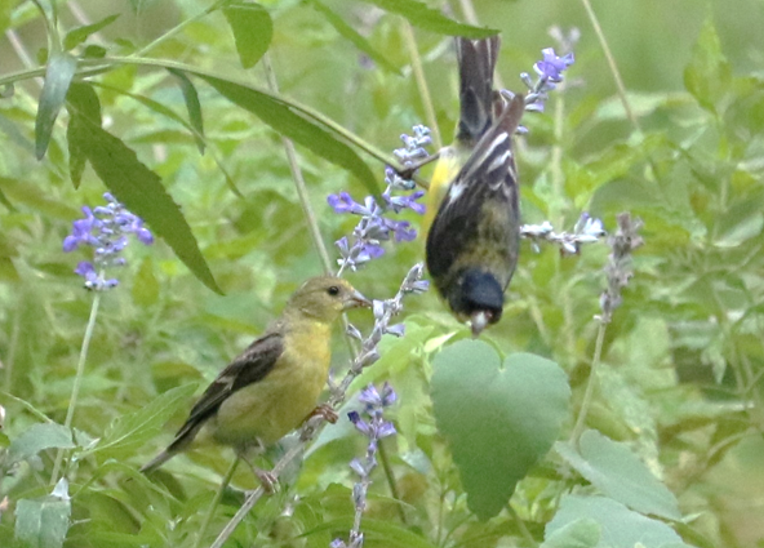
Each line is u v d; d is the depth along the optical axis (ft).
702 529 11.85
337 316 11.48
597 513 11.30
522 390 11.36
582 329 12.02
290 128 11.46
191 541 11.41
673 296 11.94
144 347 11.85
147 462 11.60
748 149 12.06
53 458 11.61
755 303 11.93
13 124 11.73
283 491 11.39
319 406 11.46
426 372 11.55
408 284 11.26
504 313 12.00
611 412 11.76
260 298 12.03
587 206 12.03
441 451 11.65
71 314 11.88
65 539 11.28
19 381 11.73
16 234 12.02
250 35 11.39
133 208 11.42
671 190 12.04
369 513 11.68
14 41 12.05
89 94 11.39
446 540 11.55
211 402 11.46
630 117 12.04
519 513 11.64
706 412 11.89
